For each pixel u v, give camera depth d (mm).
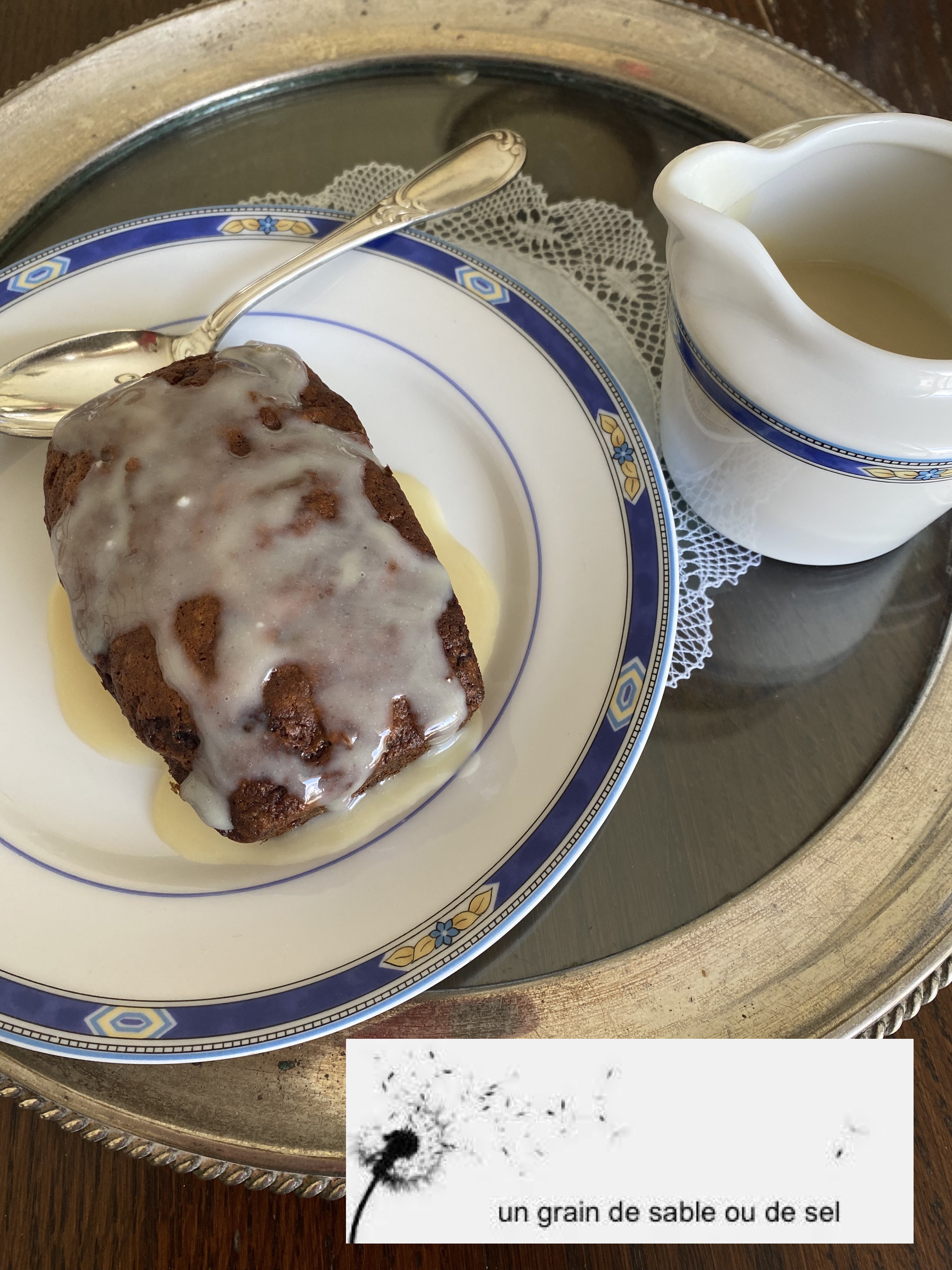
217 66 271
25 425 220
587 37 271
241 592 182
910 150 172
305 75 270
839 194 182
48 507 205
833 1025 175
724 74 264
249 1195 197
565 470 209
